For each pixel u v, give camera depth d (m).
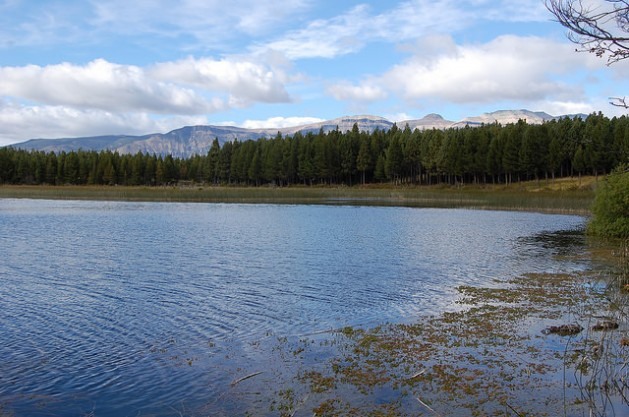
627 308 16.61
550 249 32.59
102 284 21.69
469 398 10.09
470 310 17.25
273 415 9.53
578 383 10.69
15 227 44.41
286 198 99.88
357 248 32.84
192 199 94.69
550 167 107.75
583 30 6.21
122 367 12.15
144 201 89.00
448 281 22.45
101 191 108.31
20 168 150.12
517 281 22.30
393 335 14.47
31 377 11.55
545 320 15.78
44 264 26.41
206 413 9.66
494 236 39.56
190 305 18.19
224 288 20.98
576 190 92.81
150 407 9.97
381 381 11.05
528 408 9.58
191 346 13.71
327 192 110.81
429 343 13.65
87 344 13.90
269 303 18.53
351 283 22.03
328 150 138.12
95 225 46.75
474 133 122.94
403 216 59.59
